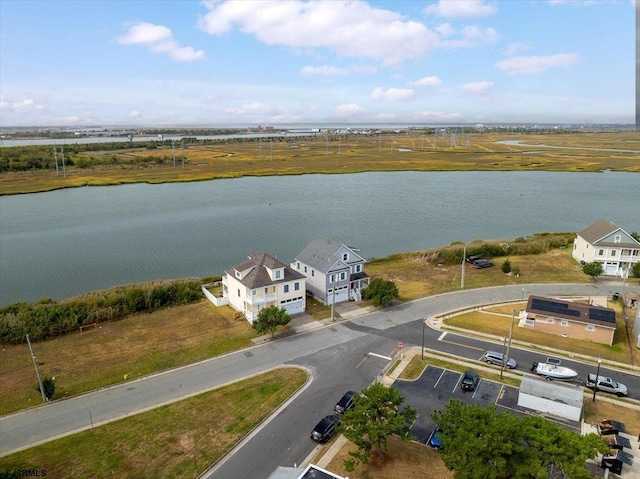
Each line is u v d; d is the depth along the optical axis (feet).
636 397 135.64
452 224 359.46
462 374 147.33
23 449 114.62
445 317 190.90
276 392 136.87
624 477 103.24
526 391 128.47
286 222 360.69
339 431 107.14
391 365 152.87
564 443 89.51
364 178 572.10
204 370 150.82
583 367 152.25
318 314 192.85
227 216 380.17
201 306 204.03
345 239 319.27
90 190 496.64
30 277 251.80
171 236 324.19
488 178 567.18
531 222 365.20
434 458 109.09
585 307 174.70
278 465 107.45
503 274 242.78
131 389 140.67
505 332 177.17
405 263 265.13
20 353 164.86
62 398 136.56
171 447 113.80
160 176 565.53
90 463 108.78
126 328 183.11
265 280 184.34
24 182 527.40
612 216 381.19
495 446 87.86
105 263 272.51
